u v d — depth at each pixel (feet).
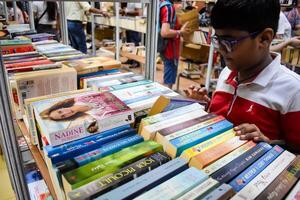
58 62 3.73
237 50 2.30
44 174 2.15
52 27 11.51
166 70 10.21
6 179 5.89
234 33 2.21
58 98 2.49
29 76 2.94
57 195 1.88
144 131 2.16
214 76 10.15
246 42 2.25
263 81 2.81
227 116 3.10
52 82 3.09
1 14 9.95
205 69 11.46
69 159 1.82
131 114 2.28
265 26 2.22
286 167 1.79
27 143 2.67
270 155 1.91
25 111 2.77
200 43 9.93
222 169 1.73
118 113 2.20
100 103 2.39
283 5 12.45
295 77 2.79
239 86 3.01
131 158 1.83
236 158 1.86
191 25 9.97
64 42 6.18
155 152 1.95
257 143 2.08
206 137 2.08
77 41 12.87
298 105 2.66
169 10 9.05
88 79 3.30
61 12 6.01
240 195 1.51
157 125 2.21
